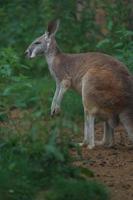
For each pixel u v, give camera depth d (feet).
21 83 54.54
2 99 52.21
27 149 37.58
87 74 43.96
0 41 66.03
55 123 40.09
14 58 58.44
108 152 43.14
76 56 47.03
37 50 49.60
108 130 44.42
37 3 68.28
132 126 42.47
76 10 65.36
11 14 68.08
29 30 65.67
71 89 49.67
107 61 44.04
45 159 36.19
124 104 42.50
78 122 48.78
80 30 63.72
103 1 65.10
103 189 33.86
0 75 55.98
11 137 39.58
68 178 35.53
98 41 63.00
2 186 33.42
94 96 43.24
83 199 32.99
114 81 42.78
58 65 47.93
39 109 49.96
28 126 42.78
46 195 33.14
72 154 41.60
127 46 57.41
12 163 35.86
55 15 65.05
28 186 34.06
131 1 65.67
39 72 60.85
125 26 63.72
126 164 40.55
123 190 35.60
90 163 40.32
